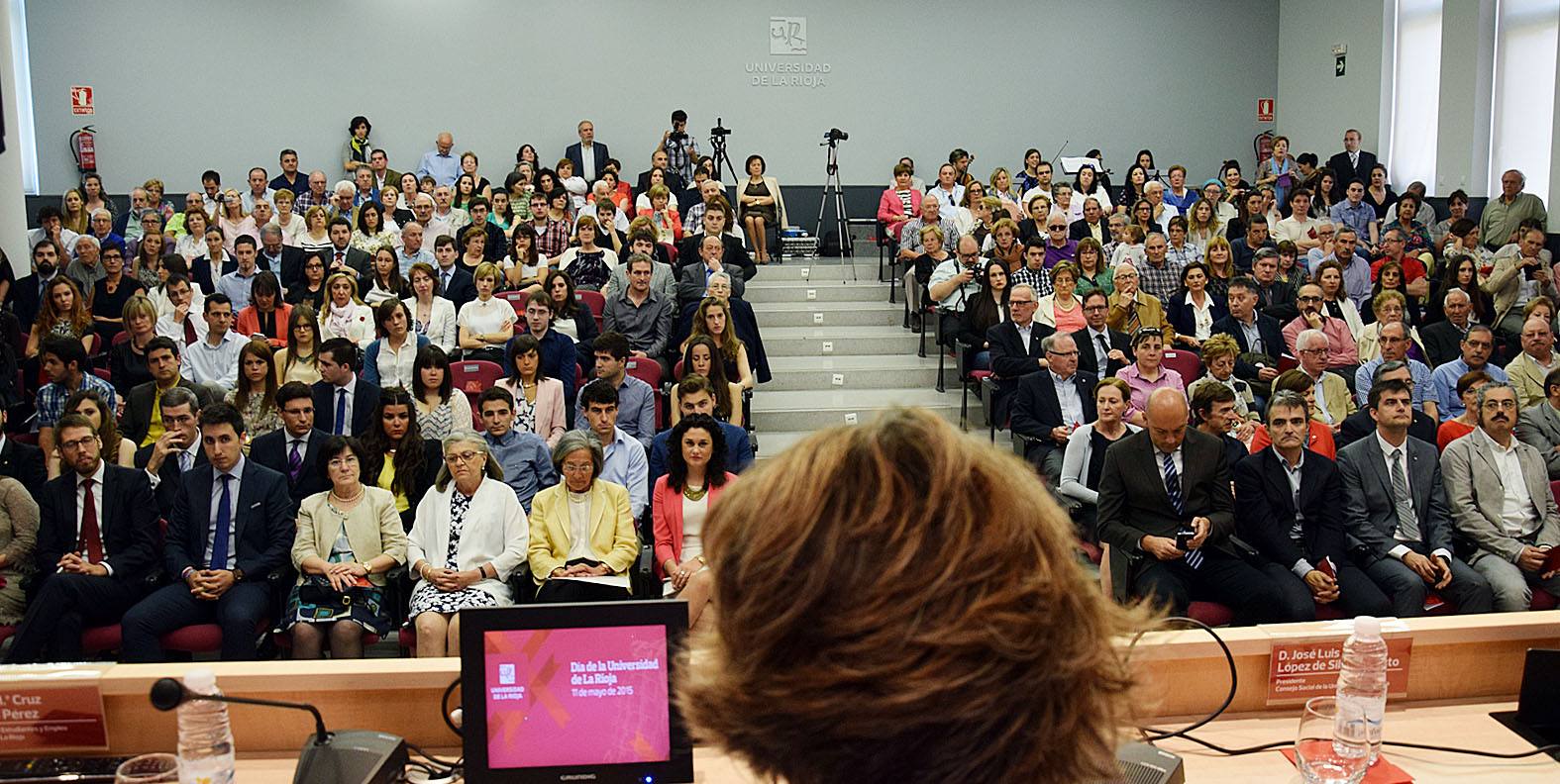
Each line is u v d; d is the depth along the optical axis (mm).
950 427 676
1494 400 4793
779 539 618
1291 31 13352
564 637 1943
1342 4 12578
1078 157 13172
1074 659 620
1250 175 13508
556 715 1947
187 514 4543
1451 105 11422
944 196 10984
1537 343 6570
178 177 12234
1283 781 2010
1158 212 10273
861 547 606
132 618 4270
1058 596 621
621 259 9523
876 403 7914
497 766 1943
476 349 7227
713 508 680
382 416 5035
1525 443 5074
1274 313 7805
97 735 2059
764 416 7703
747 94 12789
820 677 593
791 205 12906
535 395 6102
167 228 10367
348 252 8672
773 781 661
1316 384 6371
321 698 2121
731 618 633
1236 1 13367
